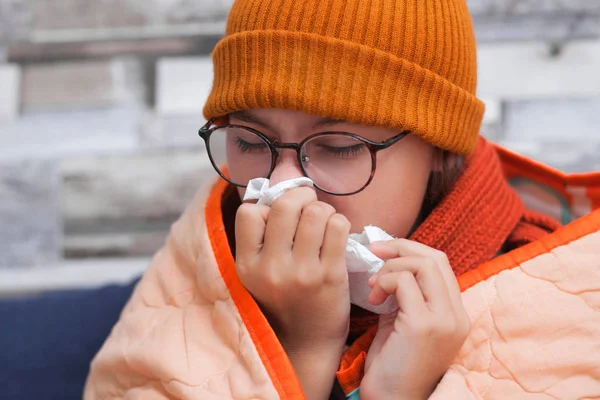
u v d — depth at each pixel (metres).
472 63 0.77
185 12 1.42
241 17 0.72
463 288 0.67
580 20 1.32
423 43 0.69
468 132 0.76
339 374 0.65
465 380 0.63
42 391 1.01
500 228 0.79
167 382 0.67
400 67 0.67
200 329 0.71
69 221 1.48
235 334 0.66
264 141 0.69
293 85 0.66
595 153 1.34
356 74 0.66
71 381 1.01
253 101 0.68
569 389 0.62
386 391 0.60
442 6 0.72
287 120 0.68
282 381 0.60
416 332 0.59
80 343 1.03
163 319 0.76
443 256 0.64
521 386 0.63
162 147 1.45
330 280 0.64
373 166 0.68
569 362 0.63
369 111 0.66
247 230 0.65
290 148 0.68
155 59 1.44
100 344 1.03
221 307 0.69
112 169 1.46
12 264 1.49
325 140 0.68
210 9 1.42
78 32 1.44
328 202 0.70
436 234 0.74
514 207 0.84
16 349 1.04
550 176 0.90
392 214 0.72
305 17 0.67
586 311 0.65
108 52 1.44
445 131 0.71
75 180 1.47
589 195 0.88
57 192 1.47
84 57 1.45
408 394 0.60
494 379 0.63
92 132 1.46
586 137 1.34
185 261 0.80
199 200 0.85
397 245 0.65
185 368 0.66
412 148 0.72
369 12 0.67
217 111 0.73
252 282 0.65
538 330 0.65
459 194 0.76
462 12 0.77
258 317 0.64
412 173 0.73
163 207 1.46
